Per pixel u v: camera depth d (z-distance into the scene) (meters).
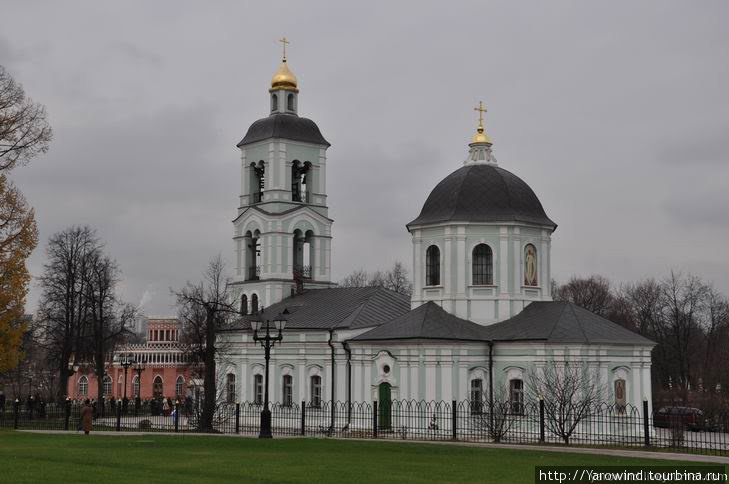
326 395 77.75
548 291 73.62
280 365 82.25
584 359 65.50
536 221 73.00
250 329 84.56
